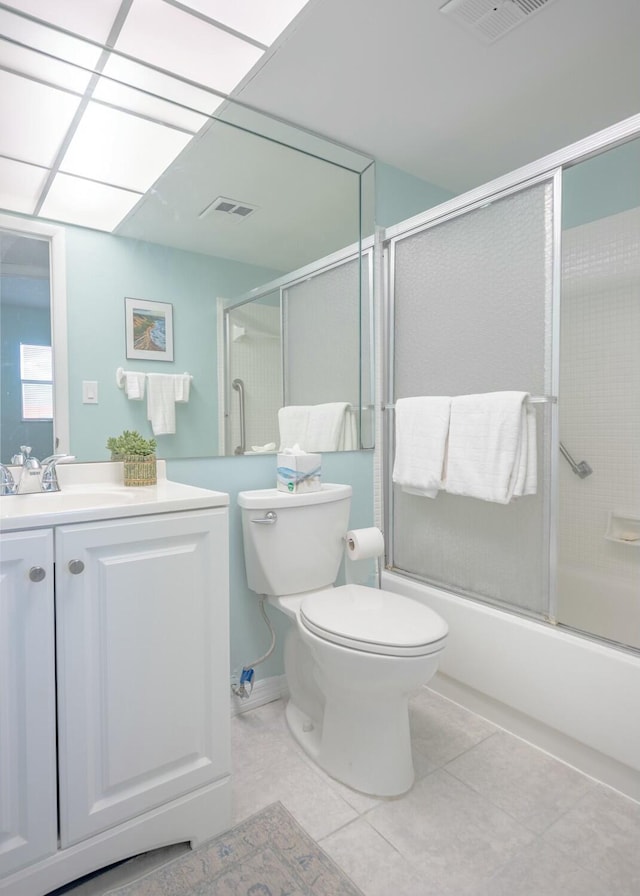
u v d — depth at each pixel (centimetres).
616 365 226
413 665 128
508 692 165
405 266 212
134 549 110
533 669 158
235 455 182
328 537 176
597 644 145
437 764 152
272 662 193
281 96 177
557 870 115
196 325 173
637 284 218
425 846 121
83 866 104
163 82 162
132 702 109
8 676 96
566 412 242
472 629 177
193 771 119
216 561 121
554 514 161
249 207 183
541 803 136
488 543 182
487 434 168
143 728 111
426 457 190
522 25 149
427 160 222
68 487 146
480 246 181
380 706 138
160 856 119
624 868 115
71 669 102
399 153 216
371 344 221
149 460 150
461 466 177
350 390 216
